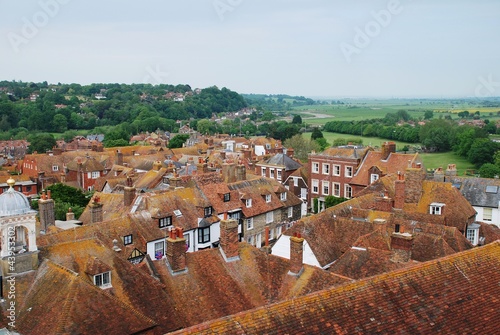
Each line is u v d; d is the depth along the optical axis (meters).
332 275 29.61
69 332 23.52
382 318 18.77
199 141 175.62
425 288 20.55
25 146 166.50
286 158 98.00
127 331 25.30
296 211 72.25
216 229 57.50
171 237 31.25
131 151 135.00
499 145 140.62
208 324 16.33
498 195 61.66
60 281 25.81
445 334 18.86
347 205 48.00
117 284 28.52
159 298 28.95
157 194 54.12
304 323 17.61
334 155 85.75
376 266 32.09
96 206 49.25
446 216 46.81
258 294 31.47
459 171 131.62
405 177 55.47
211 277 31.69
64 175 111.75
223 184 62.59
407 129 194.50
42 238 37.78
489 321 20.02
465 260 22.61
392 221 41.75
